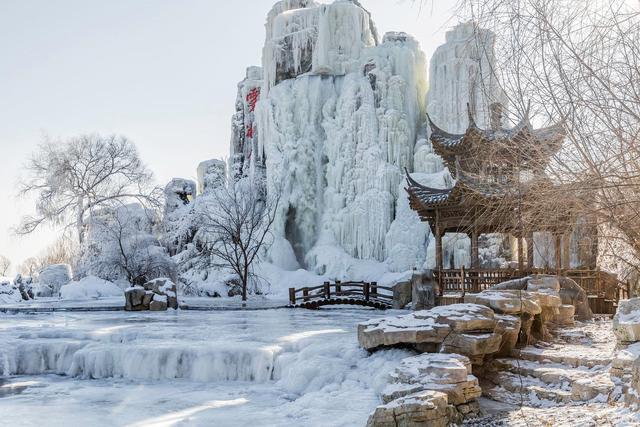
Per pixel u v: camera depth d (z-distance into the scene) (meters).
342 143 51.03
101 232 49.25
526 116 7.93
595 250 10.97
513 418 9.66
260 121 55.19
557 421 9.01
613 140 7.54
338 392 12.23
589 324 16.20
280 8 61.78
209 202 51.00
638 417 7.88
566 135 7.63
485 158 9.45
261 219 46.91
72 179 52.47
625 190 7.74
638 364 8.54
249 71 64.56
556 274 19.52
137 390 14.62
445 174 45.94
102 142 53.59
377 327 13.41
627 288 20.22
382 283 43.31
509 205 9.38
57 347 17.34
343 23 55.34
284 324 21.53
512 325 13.05
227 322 22.61
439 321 12.61
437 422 9.22
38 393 14.46
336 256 47.94
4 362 16.89
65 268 52.34
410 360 11.39
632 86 7.30
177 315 26.64
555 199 8.15
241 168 64.50
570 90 7.52
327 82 54.16
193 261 50.84
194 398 13.62
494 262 35.72
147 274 47.91
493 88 8.21
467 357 11.50
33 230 52.09
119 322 23.02
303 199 51.62
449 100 47.25
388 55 53.22
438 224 24.42
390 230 47.41
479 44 8.14
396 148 50.22
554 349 13.10
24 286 41.72
